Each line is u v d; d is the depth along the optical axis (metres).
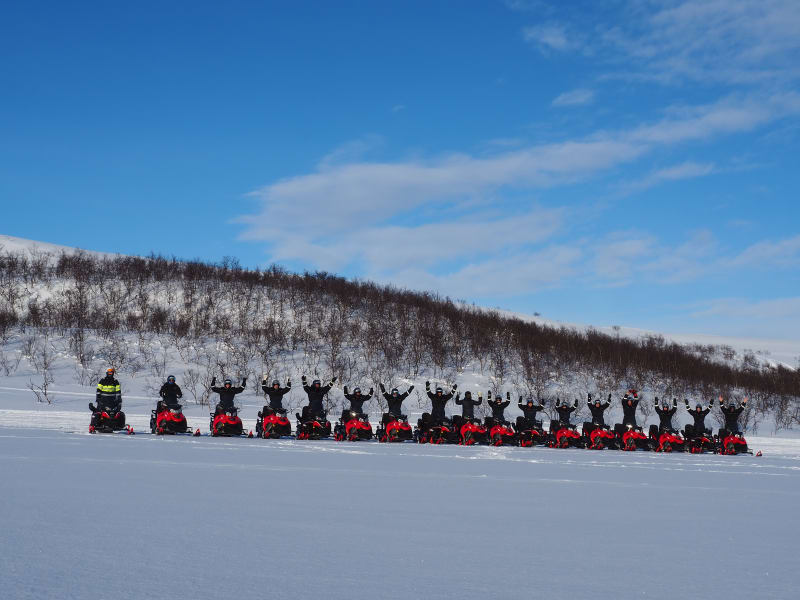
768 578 5.50
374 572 5.39
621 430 24.94
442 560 5.85
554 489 10.93
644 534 7.26
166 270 59.91
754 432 38.25
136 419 27.92
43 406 30.67
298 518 7.52
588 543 6.72
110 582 4.86
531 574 5.47
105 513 7.36
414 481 11.33
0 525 6.56
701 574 5.60
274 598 4.63
